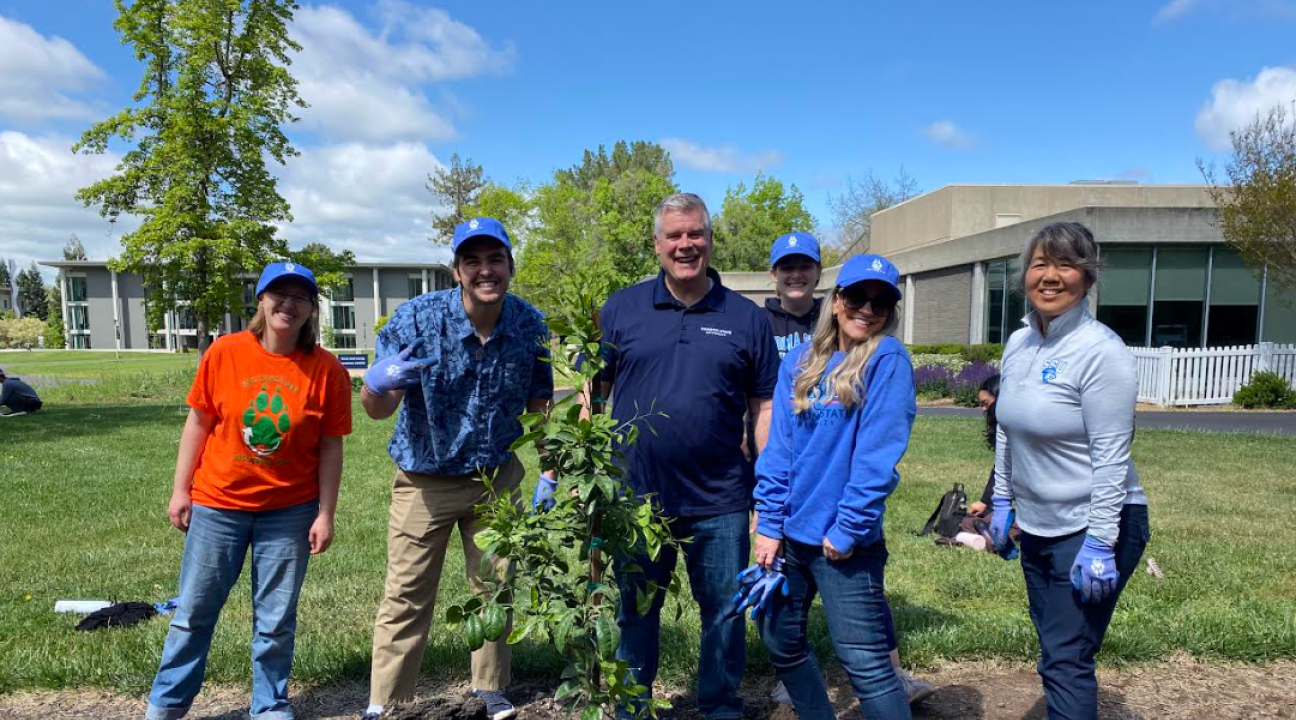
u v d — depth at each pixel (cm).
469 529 313
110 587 485
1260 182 1512
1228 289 1800
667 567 287
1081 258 238
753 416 301
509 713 306
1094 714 244
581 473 224
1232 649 364
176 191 1731
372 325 6109
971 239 2316
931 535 605
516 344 300
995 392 596
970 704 325
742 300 290
